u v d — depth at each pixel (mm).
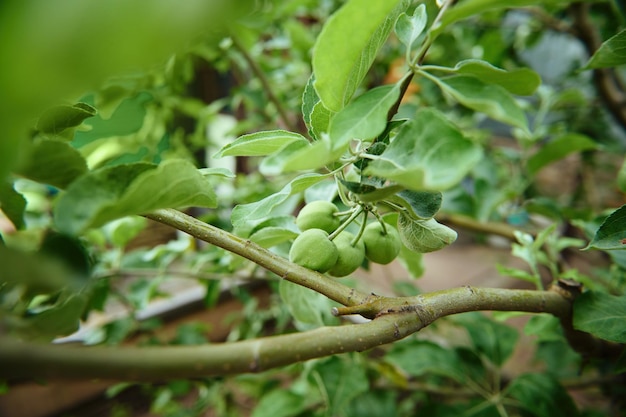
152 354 152
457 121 721
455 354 466
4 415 671
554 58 944
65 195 167
